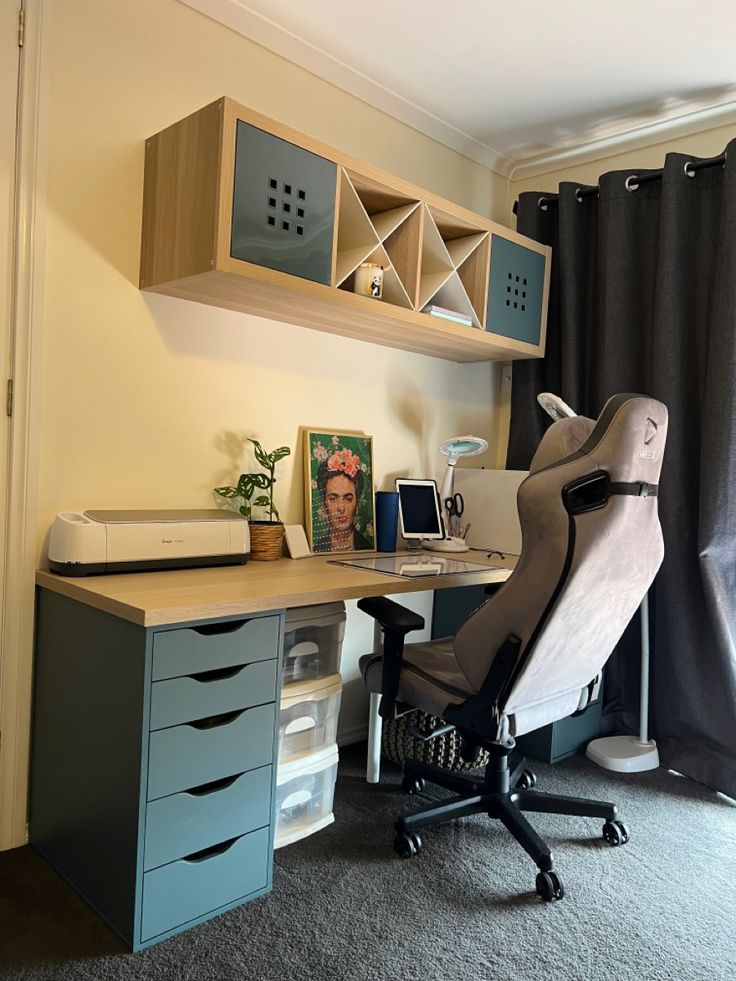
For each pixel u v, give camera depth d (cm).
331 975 141
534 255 275
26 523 178
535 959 149
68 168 182
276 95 225
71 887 166
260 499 226
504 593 159
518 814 188
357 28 217
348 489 252
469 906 166
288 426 238
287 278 187
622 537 154
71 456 187
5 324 174
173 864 149
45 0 174
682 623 250
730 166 235
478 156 297
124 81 190
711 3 198
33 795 183
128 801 145
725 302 235
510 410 312
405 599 282
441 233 258
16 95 172
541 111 265
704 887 179
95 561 173
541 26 212
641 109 262
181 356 207
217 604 149
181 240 182
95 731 156
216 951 146
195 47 204
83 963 140
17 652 178
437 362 290
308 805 194
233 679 157
